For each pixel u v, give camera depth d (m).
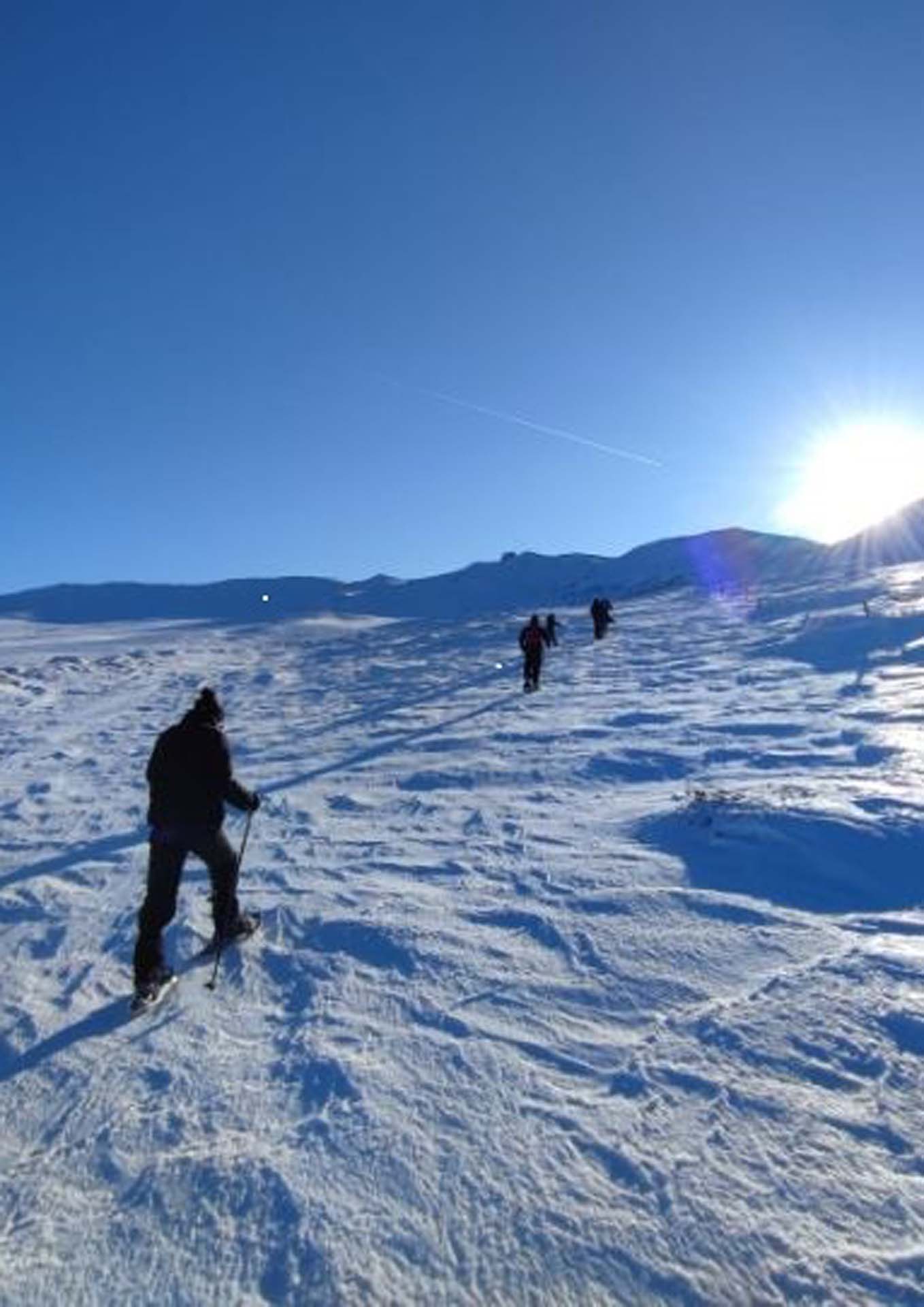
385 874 7.79
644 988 5.09
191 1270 3.24
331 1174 3.67
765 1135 3.71
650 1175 3.52
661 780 10.41
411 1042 4.70
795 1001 4.75
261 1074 4.54
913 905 5.99
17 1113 4.43
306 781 12.77
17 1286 3.22
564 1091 4.13
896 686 14.33
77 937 6.93
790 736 11.62
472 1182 3.56
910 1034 4.32
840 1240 3.14
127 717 22.12
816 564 63.81
